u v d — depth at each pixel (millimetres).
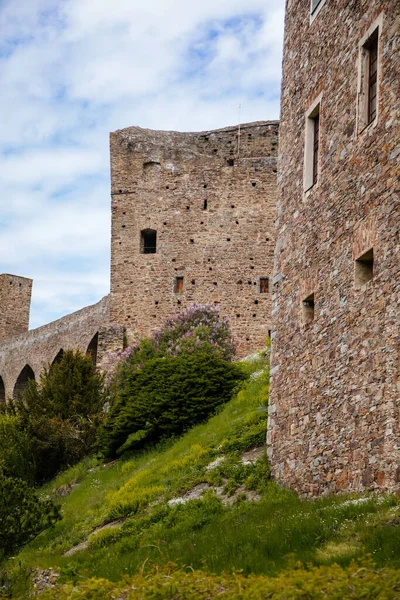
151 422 30141
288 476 19266
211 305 45469
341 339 17328
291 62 22000
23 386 61688
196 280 47781
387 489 14859
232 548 14836
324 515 14719
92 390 38281
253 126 49344
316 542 13766
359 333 16594
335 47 19203
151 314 47812
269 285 47312
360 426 16094
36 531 23031
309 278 19266
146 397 30688
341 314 17469
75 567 18906
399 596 9750
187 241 48375
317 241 19062
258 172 48594
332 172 18641
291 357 19859
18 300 72188
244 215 48219
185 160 49312
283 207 21406
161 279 48125
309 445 18281
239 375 31141
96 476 29438
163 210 48938
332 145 18781
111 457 31625
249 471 20969
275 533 14844
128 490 24375
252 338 46688
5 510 22672
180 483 22531
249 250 47750
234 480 20922
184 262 48094
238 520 17906
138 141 49906
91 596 11727
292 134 21438
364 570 10711
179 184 49125
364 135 17234
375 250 16281
